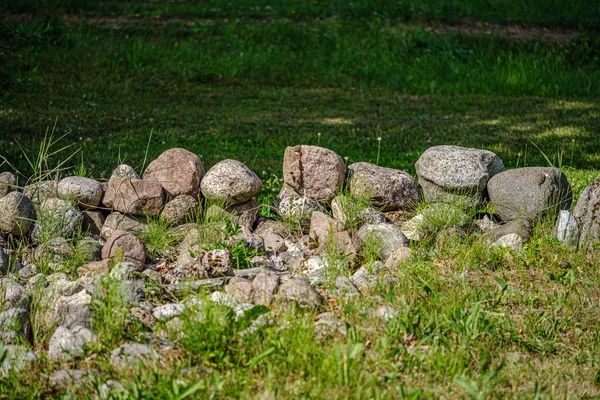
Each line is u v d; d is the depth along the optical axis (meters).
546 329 3.90
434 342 3.61
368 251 4.79
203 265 4.46
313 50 15.88
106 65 14.31
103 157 8.35
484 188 5.45
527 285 4.41
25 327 3.76
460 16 17.42
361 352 3.54
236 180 5.31
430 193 5.51
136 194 5.19
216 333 3.50
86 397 3.21
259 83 14.50
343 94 13.86
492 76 14.43
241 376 3.28
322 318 3.89
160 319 3.89
